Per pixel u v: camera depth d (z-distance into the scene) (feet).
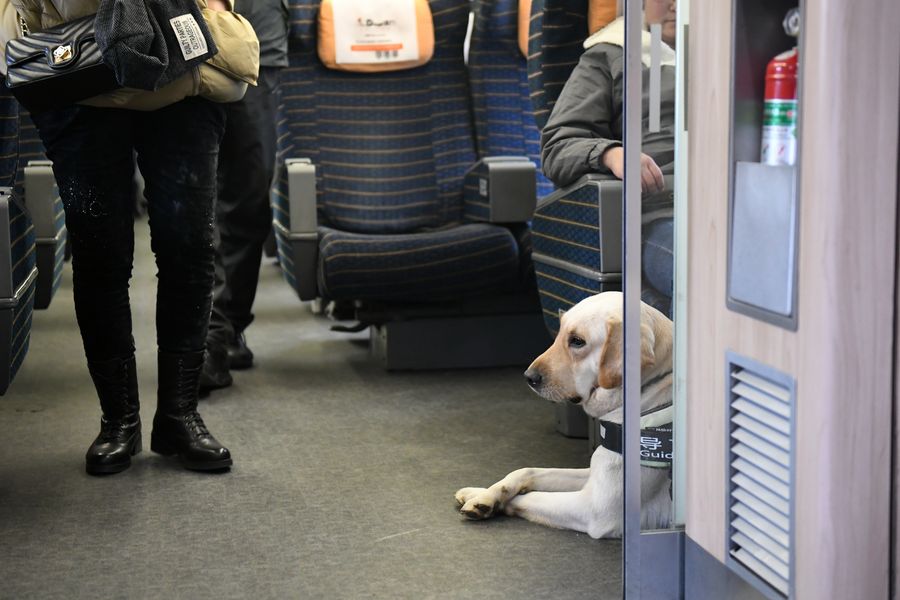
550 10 9.52
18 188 10.02
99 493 7.89
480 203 11.66
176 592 6.21
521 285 11.46
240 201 11.30
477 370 11.70
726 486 5.24
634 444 5.64
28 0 7.49
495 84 12.34
